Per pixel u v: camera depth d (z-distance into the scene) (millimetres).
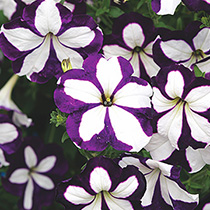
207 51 595
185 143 559
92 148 539
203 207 616
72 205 550
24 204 729
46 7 562
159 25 628
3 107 708
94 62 545
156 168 569
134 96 543
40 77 591
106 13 652
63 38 577
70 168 748
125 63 545
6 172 724
